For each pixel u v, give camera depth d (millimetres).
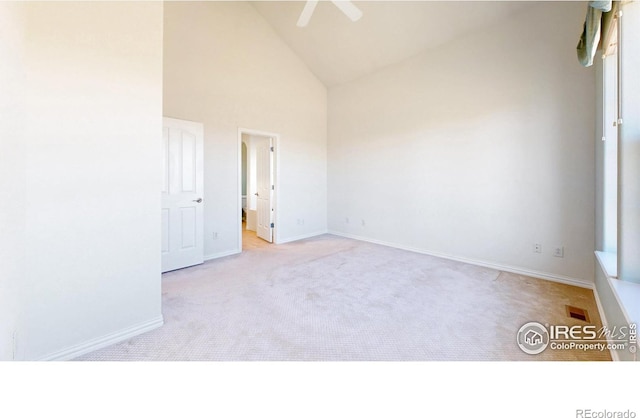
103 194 1608
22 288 1315
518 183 3018
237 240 3988
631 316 1263
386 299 2361
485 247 3303
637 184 1612
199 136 3416
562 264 2754
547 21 2771
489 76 3201
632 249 1643
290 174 4785
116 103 1637
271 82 4391
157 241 1857
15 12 1175
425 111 3840
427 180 3854
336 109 5164
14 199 1194
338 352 1605
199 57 3504
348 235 5070
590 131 2562
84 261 1549
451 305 2240
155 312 1859
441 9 3182
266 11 4062
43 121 1387
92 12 1531
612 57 2139
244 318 2012
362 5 3420
